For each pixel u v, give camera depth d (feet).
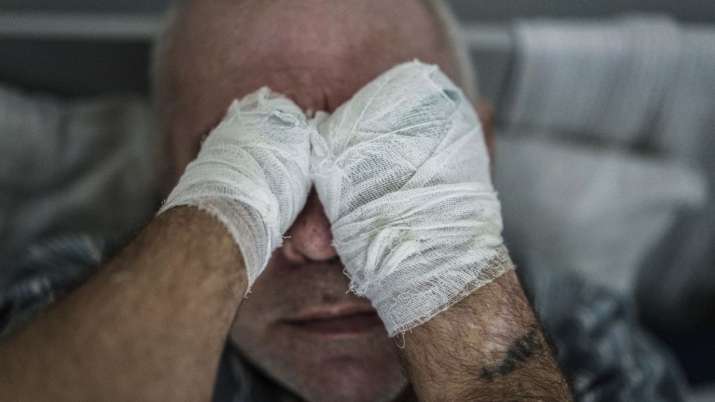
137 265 1.43
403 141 1.71
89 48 4.11
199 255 1.46
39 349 1.34
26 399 1.31
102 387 1.31
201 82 2.27
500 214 1.82
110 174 4.14
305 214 1.86
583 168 4.41
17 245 4.08
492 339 1.67
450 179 1.72
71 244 3.61
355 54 2.20
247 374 2.94
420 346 1.68
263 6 2.22
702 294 5.41
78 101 4.29
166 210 1.55
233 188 1.56
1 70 4.13
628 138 4.78
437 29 2.48
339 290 2.15
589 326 3.65
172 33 2.50
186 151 2.35
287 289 2.16
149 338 1.36
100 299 1.38
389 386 2.32
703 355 4.75
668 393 3.74
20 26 3.97
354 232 1.71
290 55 2.18
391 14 2.29
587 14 4.84
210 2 2.31
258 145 1.67
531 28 4.36
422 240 1.66
